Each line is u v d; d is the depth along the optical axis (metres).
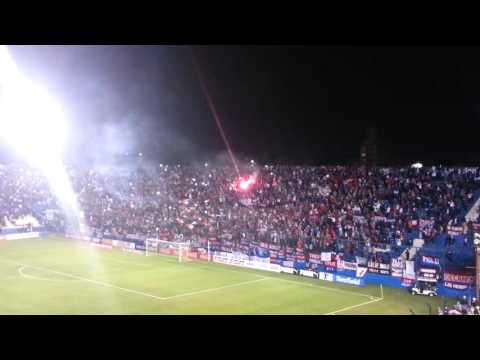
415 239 43.47
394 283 42.56
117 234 61.69
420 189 48.53
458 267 39.50
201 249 54.34
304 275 46.47
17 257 54.66
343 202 51.00
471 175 48.00
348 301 37.91
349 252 44.66
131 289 41.22
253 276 46.31
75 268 49.25
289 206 53.69
